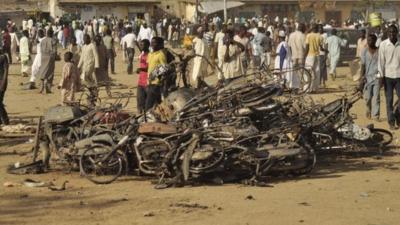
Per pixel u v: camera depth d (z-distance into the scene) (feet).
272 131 34.83
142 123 35.01
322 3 223.30
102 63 67.82
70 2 219.20
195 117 34.83
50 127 37.01
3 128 49.29
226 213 27.84
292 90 39.83
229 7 203.62
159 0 220.43
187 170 32.24
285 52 67.82
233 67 61.26
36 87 78.89
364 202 29.66
